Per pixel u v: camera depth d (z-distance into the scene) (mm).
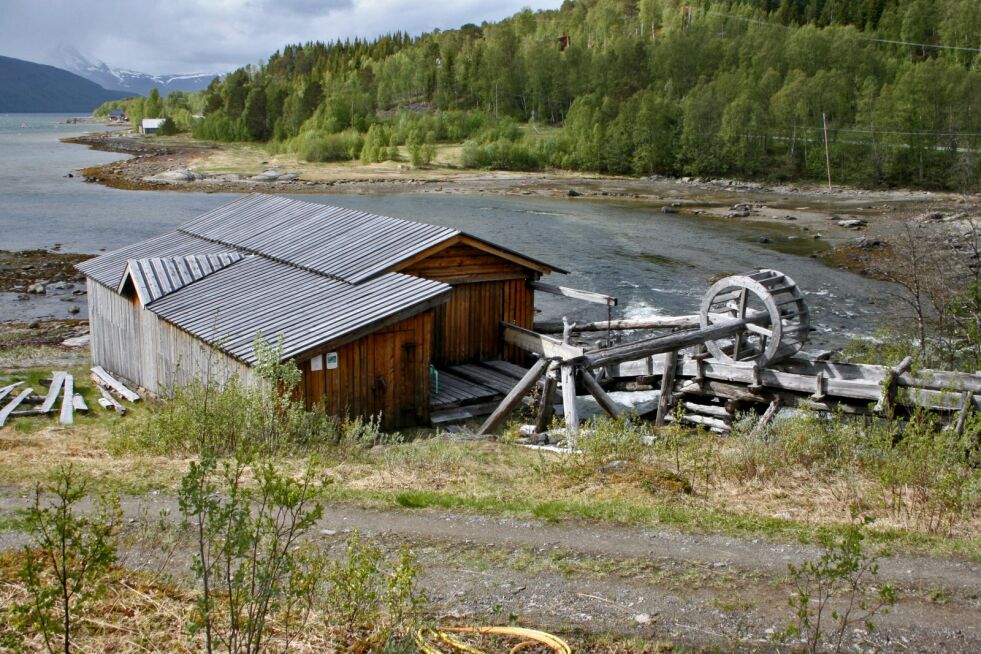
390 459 14484
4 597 7582
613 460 13664
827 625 7984
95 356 27562
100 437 17844
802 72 96438
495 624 7906
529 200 72312
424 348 20484
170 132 160500
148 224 56438
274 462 13461
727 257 46125
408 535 10117
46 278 40188
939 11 124812
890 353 21016
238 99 155500
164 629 7246
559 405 22641
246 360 18094
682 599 8500
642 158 92938
